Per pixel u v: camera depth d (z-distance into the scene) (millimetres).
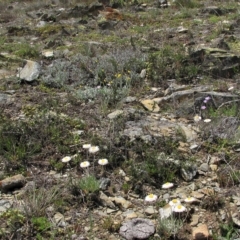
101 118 1543
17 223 1032
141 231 1005
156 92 1794
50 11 3812
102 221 1062
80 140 1385
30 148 1336
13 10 3967
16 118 1571
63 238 1000
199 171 1242
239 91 1697
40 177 1229
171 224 1008
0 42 2775
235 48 2293
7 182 1185
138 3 3891
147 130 1442
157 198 1137
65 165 1273
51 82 1906
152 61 1998
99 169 1250
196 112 1581
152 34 2707
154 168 1215
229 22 2920
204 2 3783
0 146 1344
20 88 1883
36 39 2912
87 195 1128
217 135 1393
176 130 1451
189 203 1107
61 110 1606
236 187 1166
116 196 1151
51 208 1095
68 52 2398
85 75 1929
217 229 1021
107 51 2307
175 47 2367
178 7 3713
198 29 2822
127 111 1600
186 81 1875
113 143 1335
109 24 3074
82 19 3303
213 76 1896
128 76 1913
